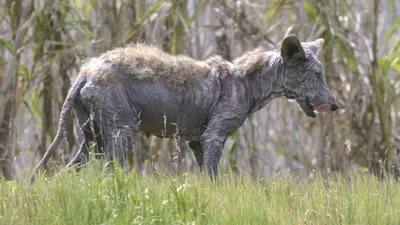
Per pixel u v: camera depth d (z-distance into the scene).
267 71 14.48
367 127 23.62
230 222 10.67
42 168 13.34
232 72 14.41
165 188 11.52
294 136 23.66
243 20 23.44
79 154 13.58
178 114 13.92
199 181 12.21
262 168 23.70
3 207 10.88
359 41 25.28
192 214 10.53
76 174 11.86
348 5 23.89
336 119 23.86
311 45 14.79
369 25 24.41
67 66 22.89
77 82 13.37
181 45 22.80
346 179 14.60
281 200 11.99
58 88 22.80
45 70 22.78
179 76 13.89
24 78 22.84
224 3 23.33
